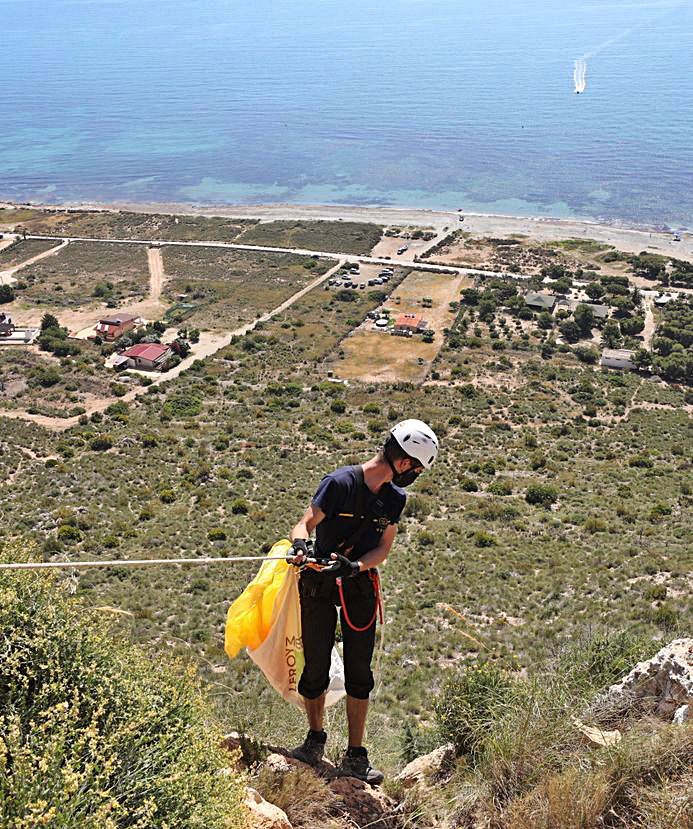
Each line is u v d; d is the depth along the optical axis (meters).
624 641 8.55
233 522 40.91
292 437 65.00
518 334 102.88
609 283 121.12
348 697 5.17
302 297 117.50
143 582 28.86
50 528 39.62
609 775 4.34
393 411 74.88
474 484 50.75
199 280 126.88
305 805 4.46
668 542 36.12
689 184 197.62
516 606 26.69
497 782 4.79
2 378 83.62
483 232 156.62
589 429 71.94
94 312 112.31
